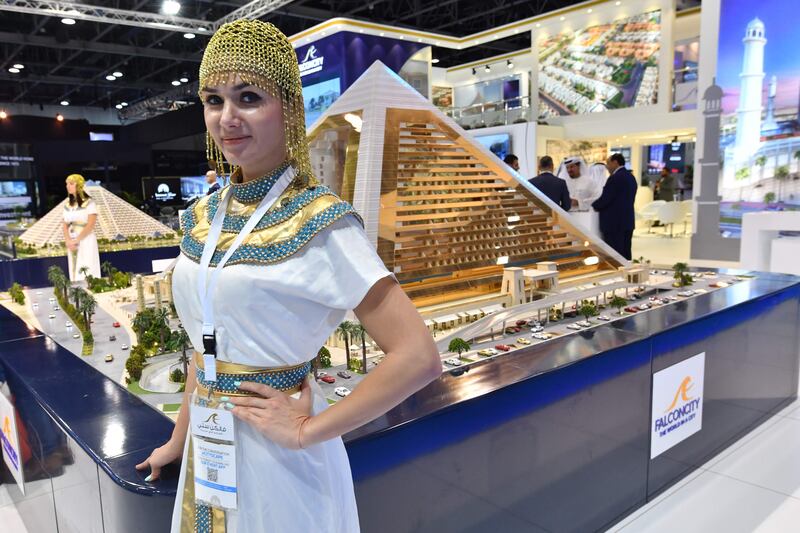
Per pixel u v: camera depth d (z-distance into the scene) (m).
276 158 0.99
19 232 8.44
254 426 0.96
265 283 0.90
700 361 2.97
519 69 16.52
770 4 8.70
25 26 13.81
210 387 1.00
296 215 0.93
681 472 3.00
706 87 9.47
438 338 2.62
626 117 12.88
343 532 1.07
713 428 3.19
